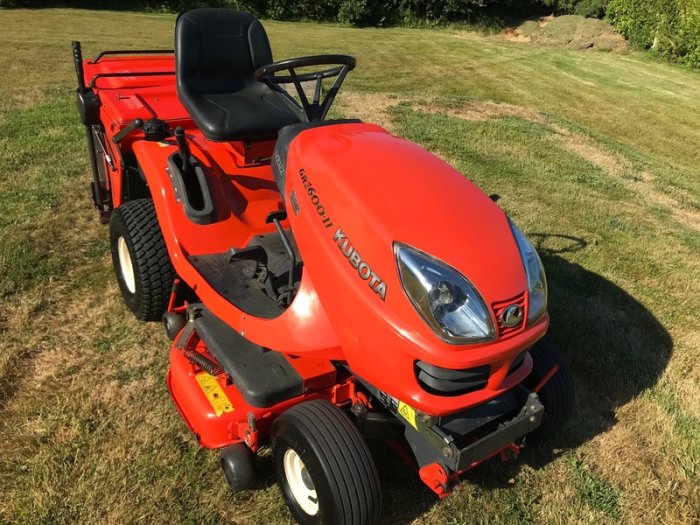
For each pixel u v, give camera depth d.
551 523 2.60
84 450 2.72
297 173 2.55
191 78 3.64
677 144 9.84
